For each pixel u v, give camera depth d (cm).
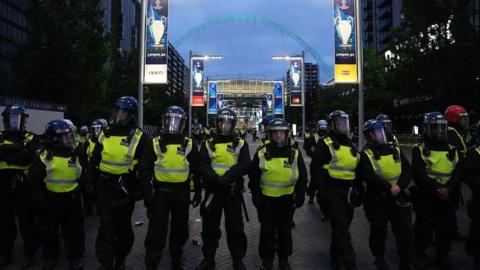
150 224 493
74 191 542
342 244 495
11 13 5119
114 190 495
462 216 836
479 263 501
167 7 1504
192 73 3438
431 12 2052
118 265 523
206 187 518
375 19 7831
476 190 499
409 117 4216
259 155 523
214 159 516
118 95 3809
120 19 9825
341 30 1593
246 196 1112
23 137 579
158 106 4656
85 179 505
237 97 12056
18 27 5291
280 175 510
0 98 1516
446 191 505
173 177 492
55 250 544
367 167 512
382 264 522
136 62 4091
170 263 564
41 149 554
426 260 556
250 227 766
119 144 504
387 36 6894
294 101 3412
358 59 1589
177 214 508
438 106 2234
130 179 512
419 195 546
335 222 505
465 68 1939
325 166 521
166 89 5431
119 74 3959
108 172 498
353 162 514
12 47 5128
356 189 531
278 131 512
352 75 1591
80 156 562
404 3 2227
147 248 489
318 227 778
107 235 491
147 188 481
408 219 499
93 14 2419
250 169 529
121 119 514
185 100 6381
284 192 514
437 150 540
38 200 523
